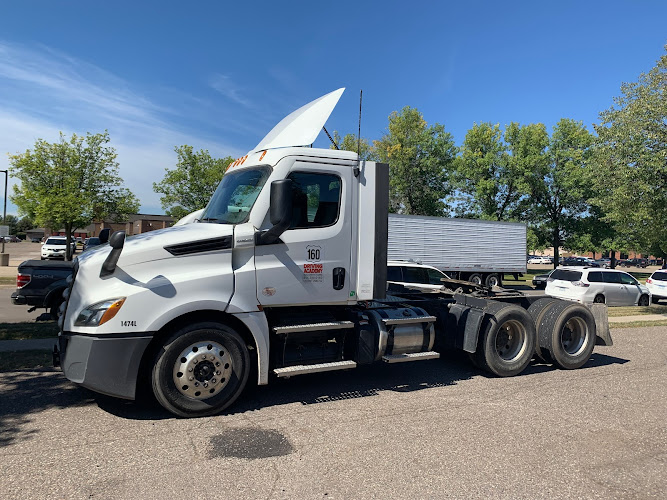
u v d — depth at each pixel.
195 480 3.37
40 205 23.22
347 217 5.36
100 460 3.65
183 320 4.67
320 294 5.19
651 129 14.48
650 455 4.04
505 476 3.57
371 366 6.98
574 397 5.68
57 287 10.10
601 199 17.34
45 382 5.66
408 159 40.88
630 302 18.52
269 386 5.80
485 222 25.67
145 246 4.49
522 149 41.97
